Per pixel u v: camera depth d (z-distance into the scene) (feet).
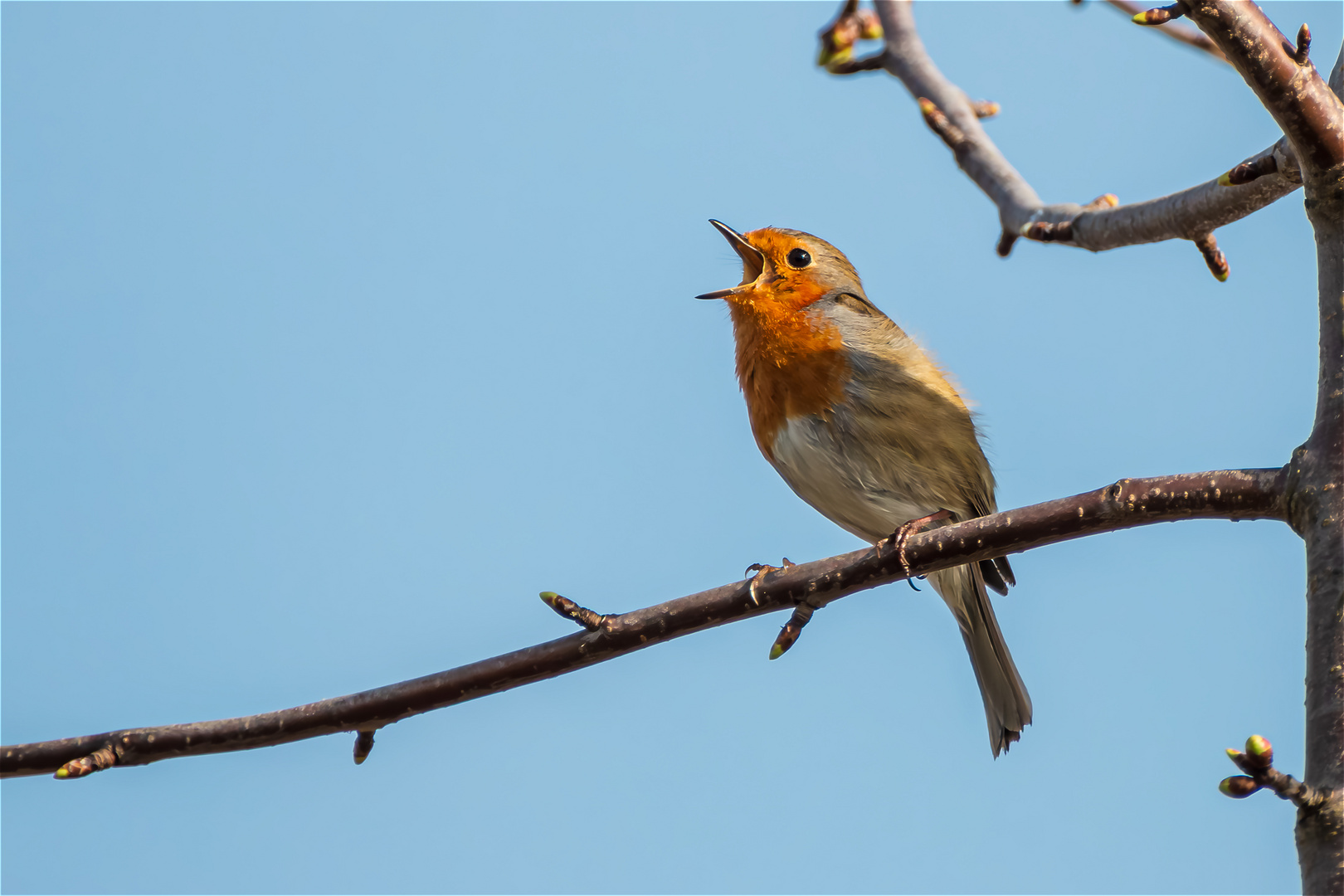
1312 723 16.79
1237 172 21.90
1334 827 15.67
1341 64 20.34
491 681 23.88
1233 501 20.02
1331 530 18.08
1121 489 21.59
